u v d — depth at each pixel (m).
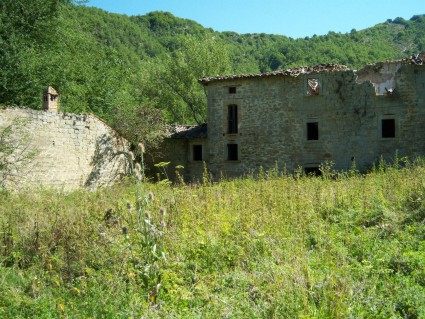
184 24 85.12
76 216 8.71
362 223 8.85
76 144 19.11
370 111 22.53
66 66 25.75
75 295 5.76
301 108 23.75
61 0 26.03
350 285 5.27
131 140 23.88
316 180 13.87
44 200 12.35
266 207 9.38
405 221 8.63
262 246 7.03
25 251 7.27
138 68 45.44
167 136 25.70
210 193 10.91
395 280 5.97
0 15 22.39
